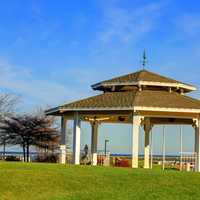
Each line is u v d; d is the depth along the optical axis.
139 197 27.92
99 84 46.94
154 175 32.34
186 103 43.72
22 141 66.19
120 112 43.66
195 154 44.31
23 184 29.56
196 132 44.44
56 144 66.19
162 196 28.22
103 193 28.47
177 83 45.97
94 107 43.75
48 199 27.58
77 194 28.33
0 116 67.62
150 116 43.34
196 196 28.47
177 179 31.45
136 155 42.19
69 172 32.44
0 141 66.75
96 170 33.75
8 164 35.94
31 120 66.75
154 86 45.72
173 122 49.53
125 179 31.16
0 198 27.64
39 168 33.69
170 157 64.00
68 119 48.06
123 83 45.62
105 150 54.06
